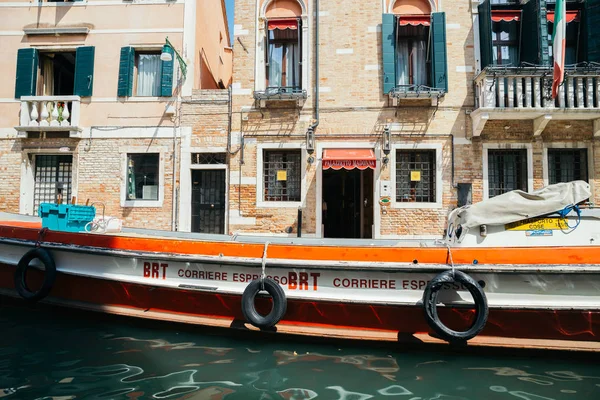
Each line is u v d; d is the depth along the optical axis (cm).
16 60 964
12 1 970
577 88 810
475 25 886
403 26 905
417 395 352
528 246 433
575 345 421
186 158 920
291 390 357
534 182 850
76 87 945
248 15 922
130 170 940
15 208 941
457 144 872
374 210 877
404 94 861
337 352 439
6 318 525
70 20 962
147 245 505
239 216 895
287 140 898
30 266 534
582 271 410
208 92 924
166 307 504
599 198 836
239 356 426
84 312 531
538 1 833
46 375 374
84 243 523
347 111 890
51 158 970
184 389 354
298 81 929
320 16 909
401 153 897
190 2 955
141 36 951
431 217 866
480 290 413
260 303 474
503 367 408
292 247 468
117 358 415
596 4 846
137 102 935
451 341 416
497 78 822
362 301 448
